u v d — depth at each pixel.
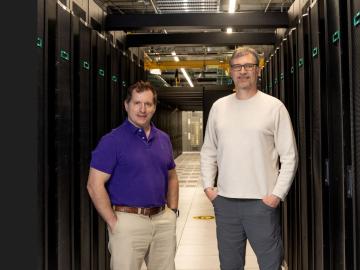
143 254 2.23
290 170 2.39
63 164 2.73
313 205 2.78
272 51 5.50
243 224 2.47
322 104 2.46
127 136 2.19
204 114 9.97
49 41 2.53
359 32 1.82
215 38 5.56
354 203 1.91
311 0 3.02
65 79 2.77
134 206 2.18
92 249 3.41
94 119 3.49
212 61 11.52
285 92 3.79
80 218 3.08
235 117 2.47
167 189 2.47
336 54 2.19
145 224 2.20
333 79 2.25
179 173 13.48
